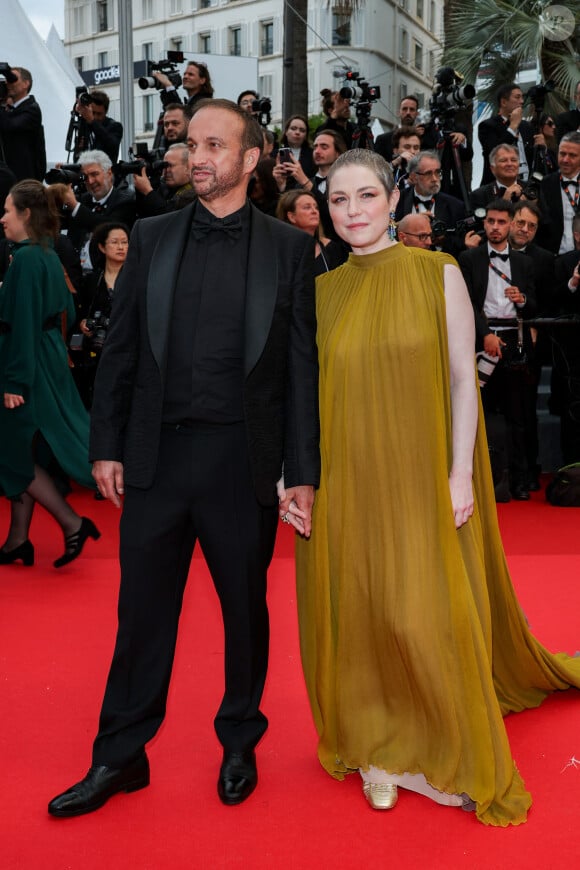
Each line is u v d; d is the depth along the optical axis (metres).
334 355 2.74
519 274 6.58
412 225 5.88
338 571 2.77
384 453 2.69
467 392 2.71
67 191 6.97
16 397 4.63
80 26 42.69
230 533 2.64
